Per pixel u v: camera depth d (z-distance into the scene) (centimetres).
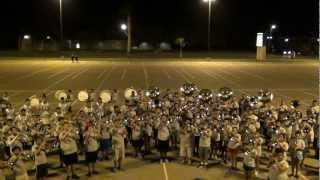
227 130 1842
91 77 4634
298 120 1961
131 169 1789
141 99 2570
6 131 1858
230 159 1830
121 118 2039
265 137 2041
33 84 4094
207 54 9119
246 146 1697
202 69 5669
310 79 4675
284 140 1706
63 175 1722
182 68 5784
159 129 1867
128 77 4653
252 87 4019
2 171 1645
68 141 1673
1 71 5259
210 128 1861
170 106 2333
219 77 4756
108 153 1930
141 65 6228
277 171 1457
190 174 1728
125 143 2072
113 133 1811
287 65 6431
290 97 3494
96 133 1841
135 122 1959
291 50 9706
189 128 1855
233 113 2119
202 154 1808
